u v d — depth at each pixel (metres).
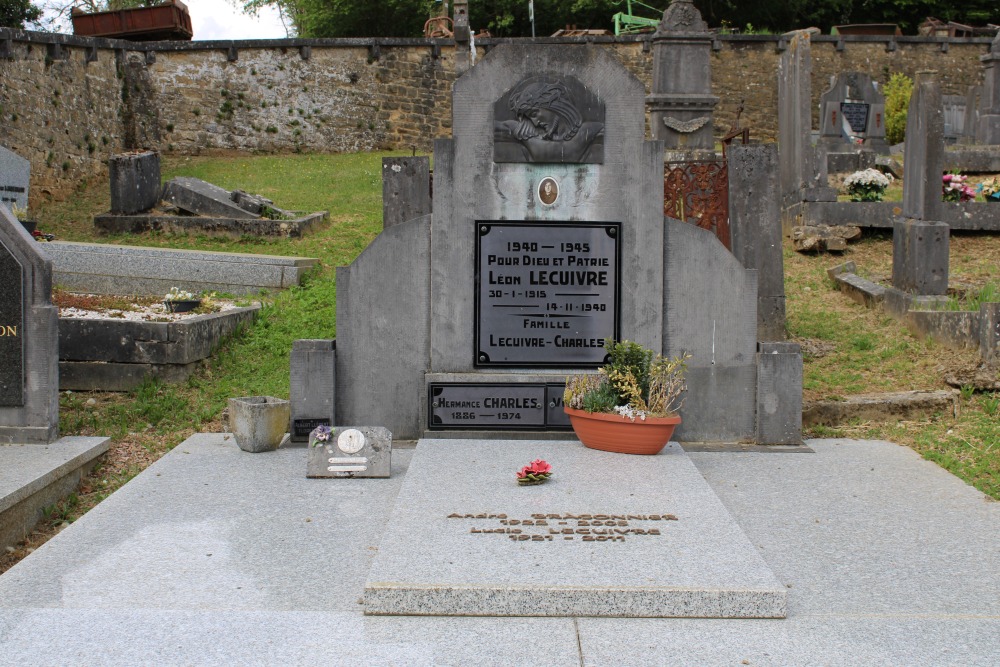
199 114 23.44
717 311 7.91
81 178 19.88
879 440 8.13
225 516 6.11
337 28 36.50
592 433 7.20
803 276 12.75
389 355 7.92
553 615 4.77
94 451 7.32
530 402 7.80
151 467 7.15
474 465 6.79
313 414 7.87
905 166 10.87
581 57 7.66
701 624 4.70
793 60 14.97
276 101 23.92
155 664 4.21
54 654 4.29
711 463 7.42
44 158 18.39
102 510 6.21
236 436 7.57
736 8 35.41
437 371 7.88
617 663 4.27
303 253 13.80
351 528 5.93
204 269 11.81
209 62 23.42
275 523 6.00
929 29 33.53
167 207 15.73
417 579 4.84
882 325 10.57
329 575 5.23
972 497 6.67
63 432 7.93
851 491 6.77
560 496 6.09
